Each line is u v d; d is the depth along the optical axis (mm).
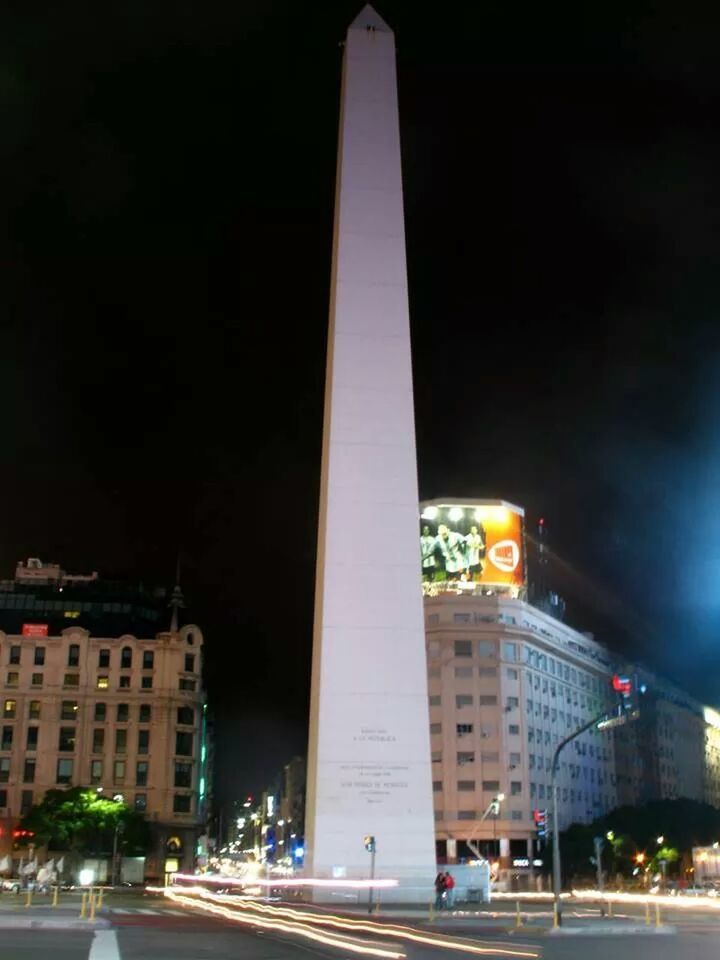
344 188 57844
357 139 58531
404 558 53531
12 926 34938
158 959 22516
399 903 49875
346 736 51469
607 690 153625
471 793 118125
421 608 53156
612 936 35938
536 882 115062
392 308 56312
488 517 130750
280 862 148875
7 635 128625
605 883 119500
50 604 138625
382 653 52469
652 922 43844
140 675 129625
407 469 54438
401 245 57250
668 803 132125
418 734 51812
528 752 122312
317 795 50844
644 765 166500
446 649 122375
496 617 124750
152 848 122812
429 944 28781
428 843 50625
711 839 130375
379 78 59656
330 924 37688
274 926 36375
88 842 114750
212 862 164625
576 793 136000
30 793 123500
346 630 52594
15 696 126375
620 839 119938
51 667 128125
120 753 126562
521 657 125062
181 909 50062
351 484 54031
